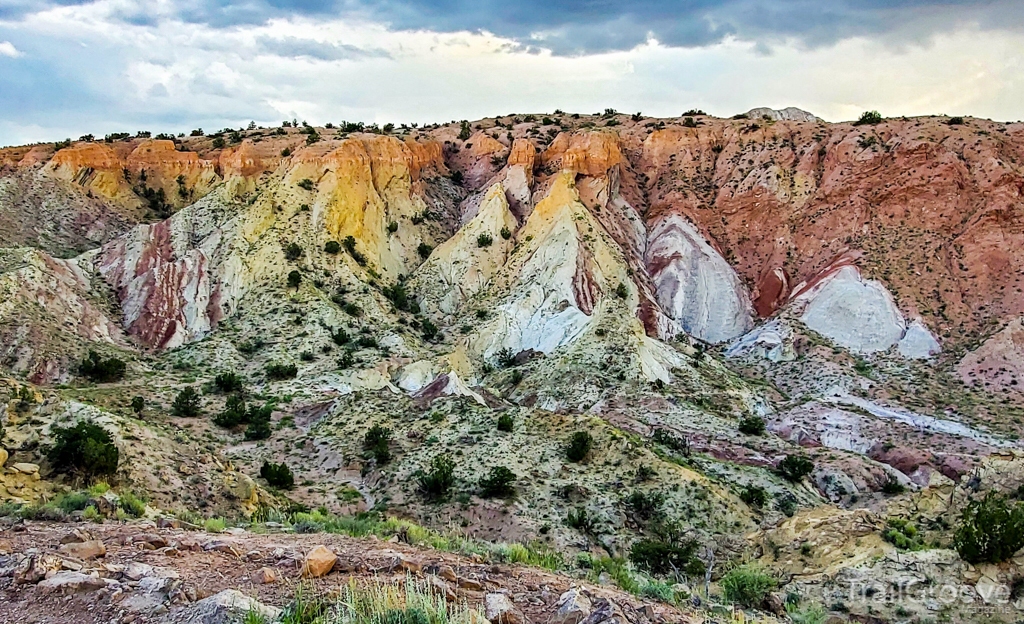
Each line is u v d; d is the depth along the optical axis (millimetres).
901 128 105125
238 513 29828
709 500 40406
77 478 26156
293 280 81938
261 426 52906
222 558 12375
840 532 23234
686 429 58219
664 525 37844
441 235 105500
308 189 94750
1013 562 18672
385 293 89312
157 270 79812
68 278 75875
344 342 74688
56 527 14531
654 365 71125
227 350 70750
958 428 64688
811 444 61750
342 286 85250
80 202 101000
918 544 21656
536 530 35812
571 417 50938
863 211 96938
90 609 9586
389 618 9391
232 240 85312
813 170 106875
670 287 95875
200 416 54844
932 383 74625
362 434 50562
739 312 95250
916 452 57719
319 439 50906
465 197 116062
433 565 12766
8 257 75188
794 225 102000
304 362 69625
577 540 35250
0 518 14820
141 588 10281
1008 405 68750
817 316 87312
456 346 80688
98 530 14250
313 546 14078
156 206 108062
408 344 77688
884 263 90000
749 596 18531
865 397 72562
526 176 108812
